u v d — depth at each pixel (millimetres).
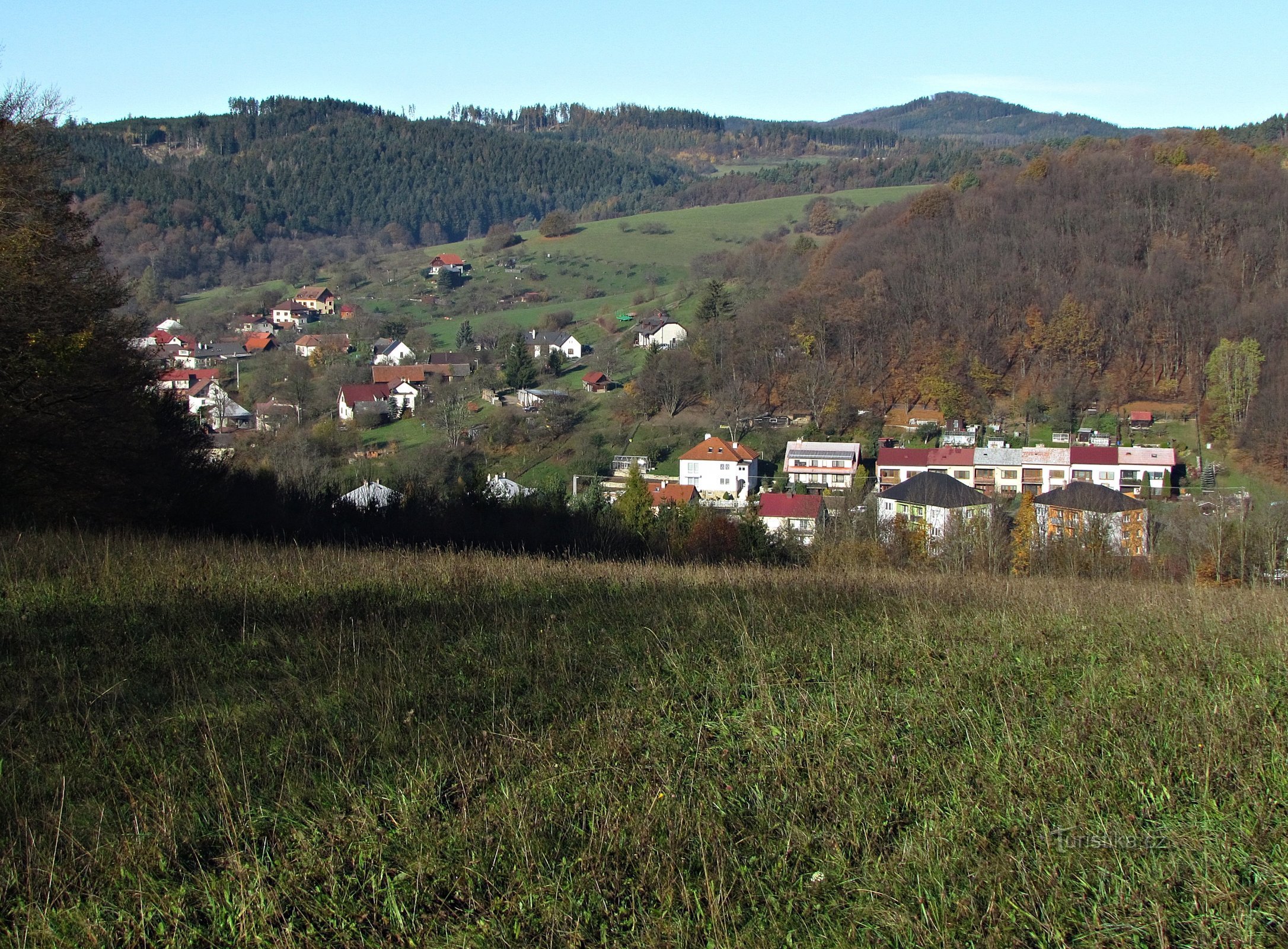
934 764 4648
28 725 4922
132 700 5395
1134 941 3314
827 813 4254
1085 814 4117
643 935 3379
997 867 3719
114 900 3555
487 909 3541
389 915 3510
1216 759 4551
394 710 5277
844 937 3381
